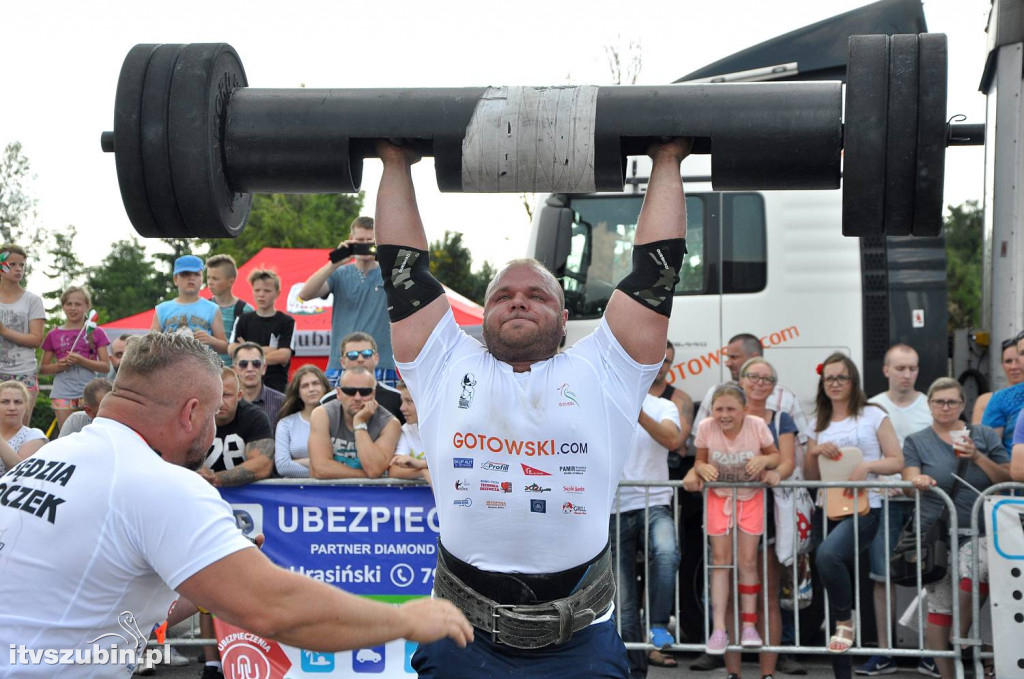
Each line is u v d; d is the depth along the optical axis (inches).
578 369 118.8
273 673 207.6
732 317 270.5
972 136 117.2
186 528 95.4
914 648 235.6
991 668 222.7
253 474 216.7
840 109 115.2
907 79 111.9
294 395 233.5
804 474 245.8
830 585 223.6
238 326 294.5
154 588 100.3
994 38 235.9
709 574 233.8
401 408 237.5
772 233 270.2
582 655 120.0
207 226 120.0
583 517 117.8
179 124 116.0
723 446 227.9
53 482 97.3
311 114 119.6
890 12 277.7
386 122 118.6
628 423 121.0
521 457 116.7
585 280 275.1
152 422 101.8
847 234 119.3
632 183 273.3
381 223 123.0
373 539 215.8
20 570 95.3
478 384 118.8
